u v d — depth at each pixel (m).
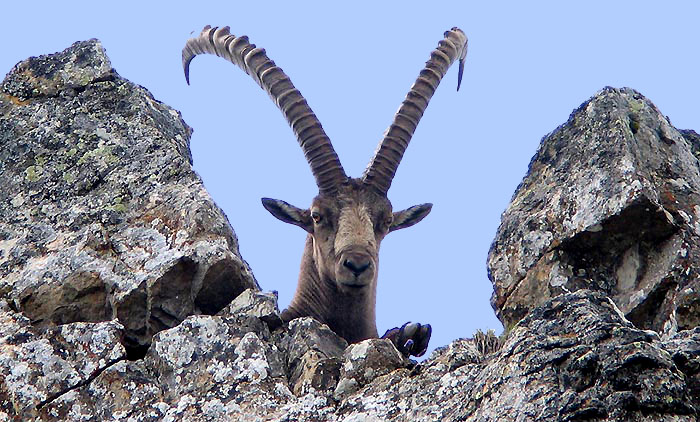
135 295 37.56
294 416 32.66
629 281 38.50
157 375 34.56
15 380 34.75
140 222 39.75
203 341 34.91
